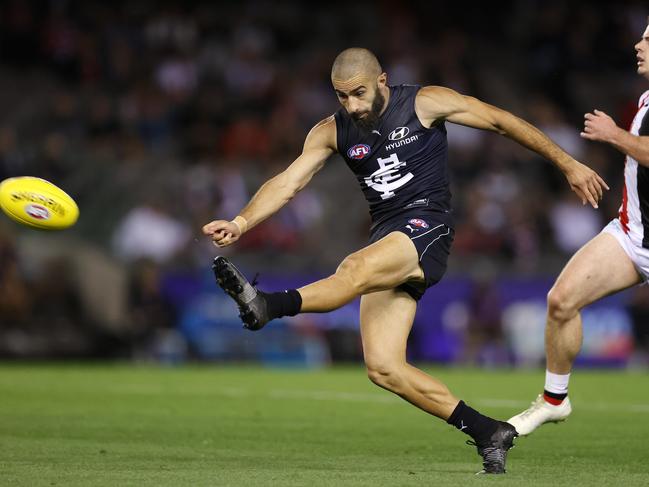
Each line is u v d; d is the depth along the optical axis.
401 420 30.20
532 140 21.06
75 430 26.88
